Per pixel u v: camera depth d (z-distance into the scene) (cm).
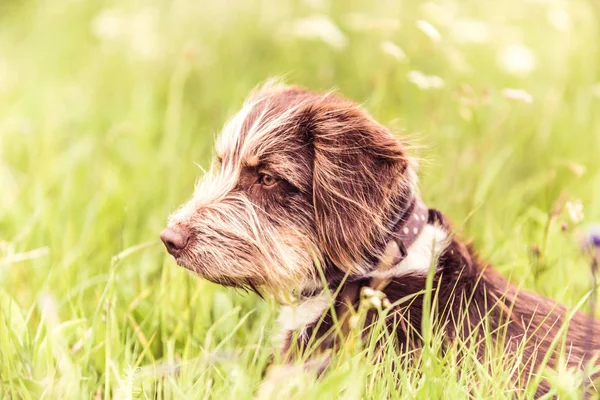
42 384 527
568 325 519
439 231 550
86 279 684
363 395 489
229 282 562
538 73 1098
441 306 521
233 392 497
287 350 557
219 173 576
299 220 549
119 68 1281
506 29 1133
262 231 550
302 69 1129
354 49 1131
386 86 959
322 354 527
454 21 1034
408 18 1135
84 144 999
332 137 539
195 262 554
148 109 1097
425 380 475
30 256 692
